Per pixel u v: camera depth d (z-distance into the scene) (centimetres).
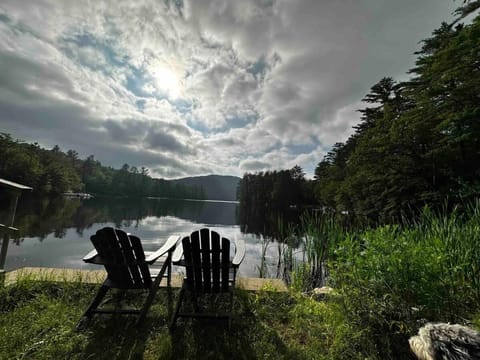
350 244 184
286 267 486
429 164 1048
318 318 192
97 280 245
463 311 164
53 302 199
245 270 492
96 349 152
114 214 1733
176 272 362
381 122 1303
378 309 158
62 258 488
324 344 166
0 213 1173
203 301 225
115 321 185
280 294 237
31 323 168
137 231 982
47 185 3738
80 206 2242
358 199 1471
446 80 817
